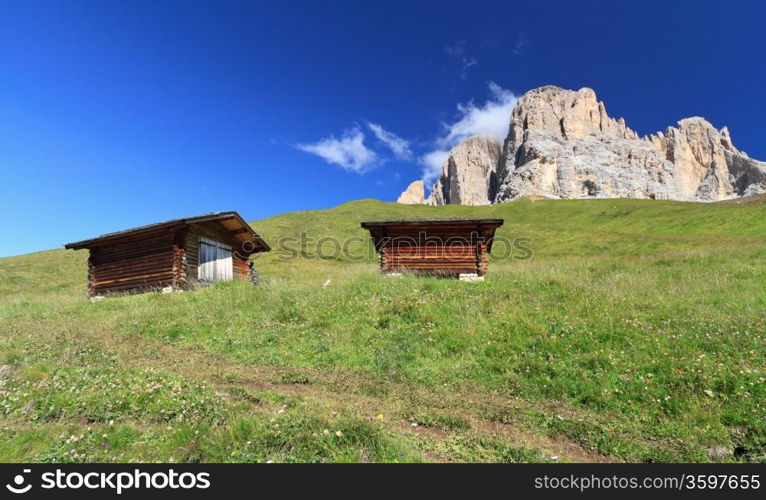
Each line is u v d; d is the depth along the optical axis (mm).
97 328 14203
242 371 9828
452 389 8570
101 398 7492
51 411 7094
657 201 93125
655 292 15070
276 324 13297
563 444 6441
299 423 6254
